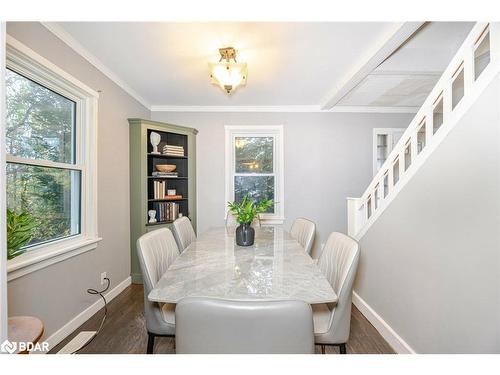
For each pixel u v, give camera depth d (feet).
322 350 5.15
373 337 6.37
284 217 12.55
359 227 8.07
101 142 8.19
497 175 3.50
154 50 7.29
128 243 9.97
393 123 12.57
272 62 8.03
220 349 2.40
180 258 5.15
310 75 9.02
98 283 7.94
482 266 3.73
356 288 8.04
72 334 6.52
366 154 12.57
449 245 4.37
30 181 5.84
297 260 5.02
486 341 3.65
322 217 12.61
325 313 4.61
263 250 5.78
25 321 3.62
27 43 5.40
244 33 6.46
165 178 11.71
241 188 12.76
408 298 5.51
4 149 2.57
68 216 7.03
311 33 6.46
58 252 6.06
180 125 12.34
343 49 7.24
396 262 5.98
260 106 12.40
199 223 12.50
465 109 4.07
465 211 4.04
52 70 5.95
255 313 2.33
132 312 7.68
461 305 4.11
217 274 4.23
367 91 10.28
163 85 9.93
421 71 8.32
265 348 2.38
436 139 4.71
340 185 12.60
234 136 12.69
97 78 7.93
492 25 3.64
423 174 5.07
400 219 5.82
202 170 12.48
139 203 10.12
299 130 12.51
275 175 12.71
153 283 4.39
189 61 7.95
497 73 3.51
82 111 7.51
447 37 7.52
